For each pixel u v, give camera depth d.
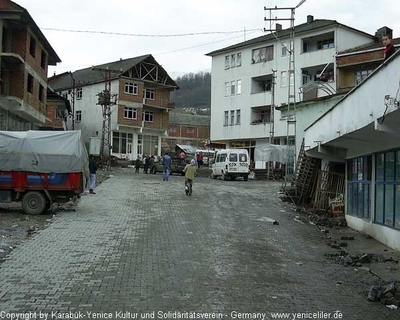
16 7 28.67
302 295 7.88
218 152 40.47
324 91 30.23
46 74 38.09
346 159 17.53
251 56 53.72
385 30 39.44
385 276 9.44
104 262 9.59
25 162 15.84
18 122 33.94
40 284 7.81
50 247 10.84
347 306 7.33
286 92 49.47
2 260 9.38
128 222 15.07
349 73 38.84
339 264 10.60
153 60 59.81
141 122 58.72
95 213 16.72
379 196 13.72
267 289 8.14
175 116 86.38
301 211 19.91
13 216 15.36
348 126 11.97
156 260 9.95
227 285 8.25
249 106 53.81
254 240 13.11
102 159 47.66
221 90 57.28
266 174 41.72
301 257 11.25
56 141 16.11
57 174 15.96
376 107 9.34
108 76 54.66
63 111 50.41
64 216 15.70
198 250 11.24
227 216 17.55
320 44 48.12
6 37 30.44
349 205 17.09
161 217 16.45
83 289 7.59
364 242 13.39
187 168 24.22
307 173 22.36
